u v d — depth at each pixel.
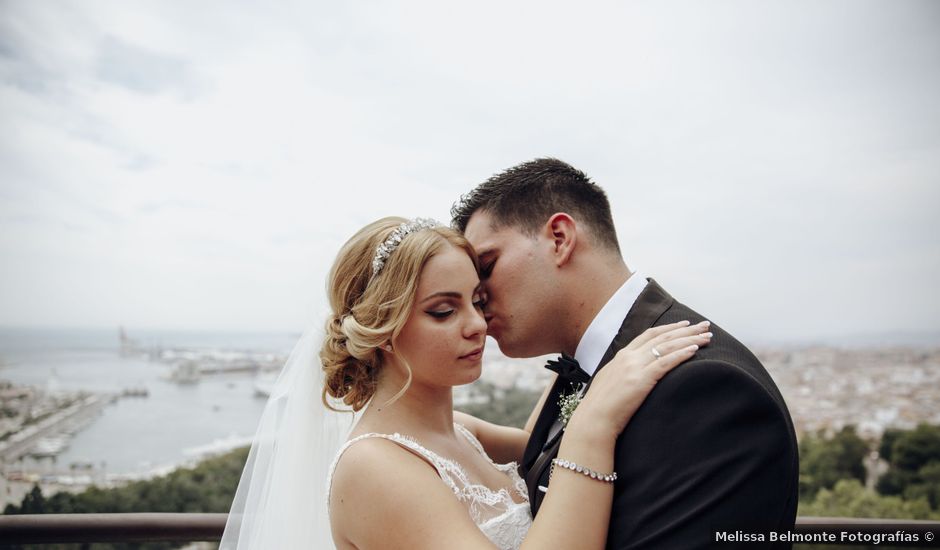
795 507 1.35
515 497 1.79
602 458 1.31
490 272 1.76
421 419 1.67
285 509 1.77
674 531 1.23
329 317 1.74
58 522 1.91
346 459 1.47
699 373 1.29
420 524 1.35
